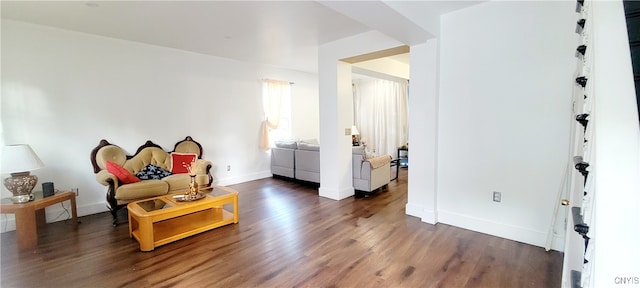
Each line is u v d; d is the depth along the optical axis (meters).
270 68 5.93
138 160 4.02
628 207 0.72
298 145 5.29
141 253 2.52
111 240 2.81
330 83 4.17
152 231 2.56
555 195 2.46
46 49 3.37
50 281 2.11
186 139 4.68
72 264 2.34
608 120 0.76
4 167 2.71
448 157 3.08
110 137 3.90
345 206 3.86
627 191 0.73
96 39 3.74
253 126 5.66
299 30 3.58
